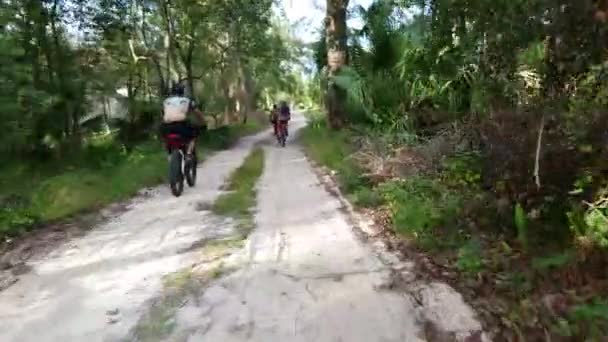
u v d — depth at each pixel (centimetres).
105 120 1845
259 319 381
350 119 1537
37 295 438
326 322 374
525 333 348
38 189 880
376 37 1269
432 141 829
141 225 666
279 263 498
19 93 1183
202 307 405
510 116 541
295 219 665
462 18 495
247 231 615
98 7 1702
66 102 1495
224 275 470
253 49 2794
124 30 1867
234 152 1795
